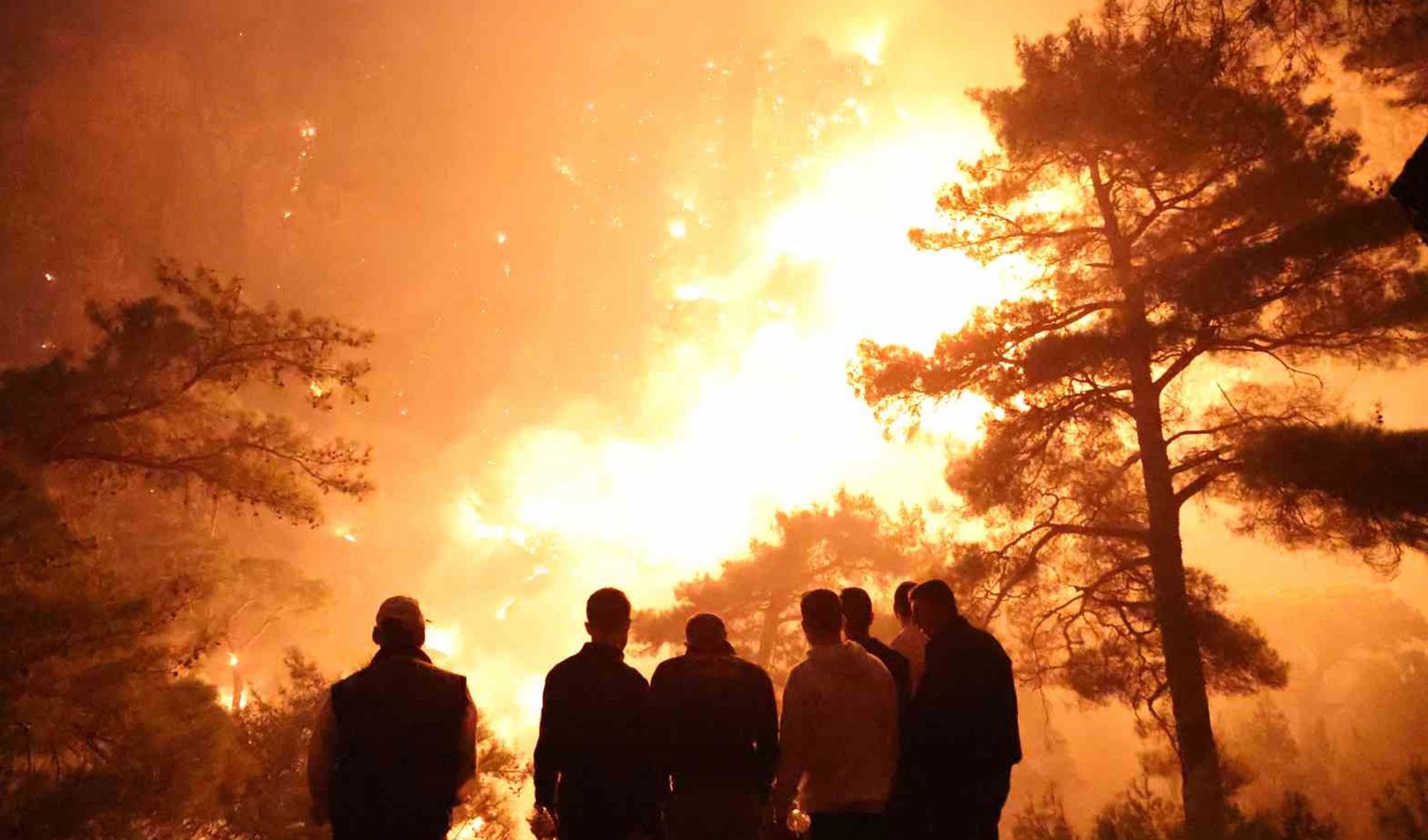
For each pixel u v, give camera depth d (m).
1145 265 14.21
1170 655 13.85
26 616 12.02
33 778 11.96
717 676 5.70
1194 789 12.81
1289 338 13.51
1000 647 6.15
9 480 13.20
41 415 15.03
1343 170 13.35
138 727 12.80
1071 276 15.52
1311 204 13.28
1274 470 11.89
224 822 15.23
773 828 6.26
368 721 5.31
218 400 16.97
